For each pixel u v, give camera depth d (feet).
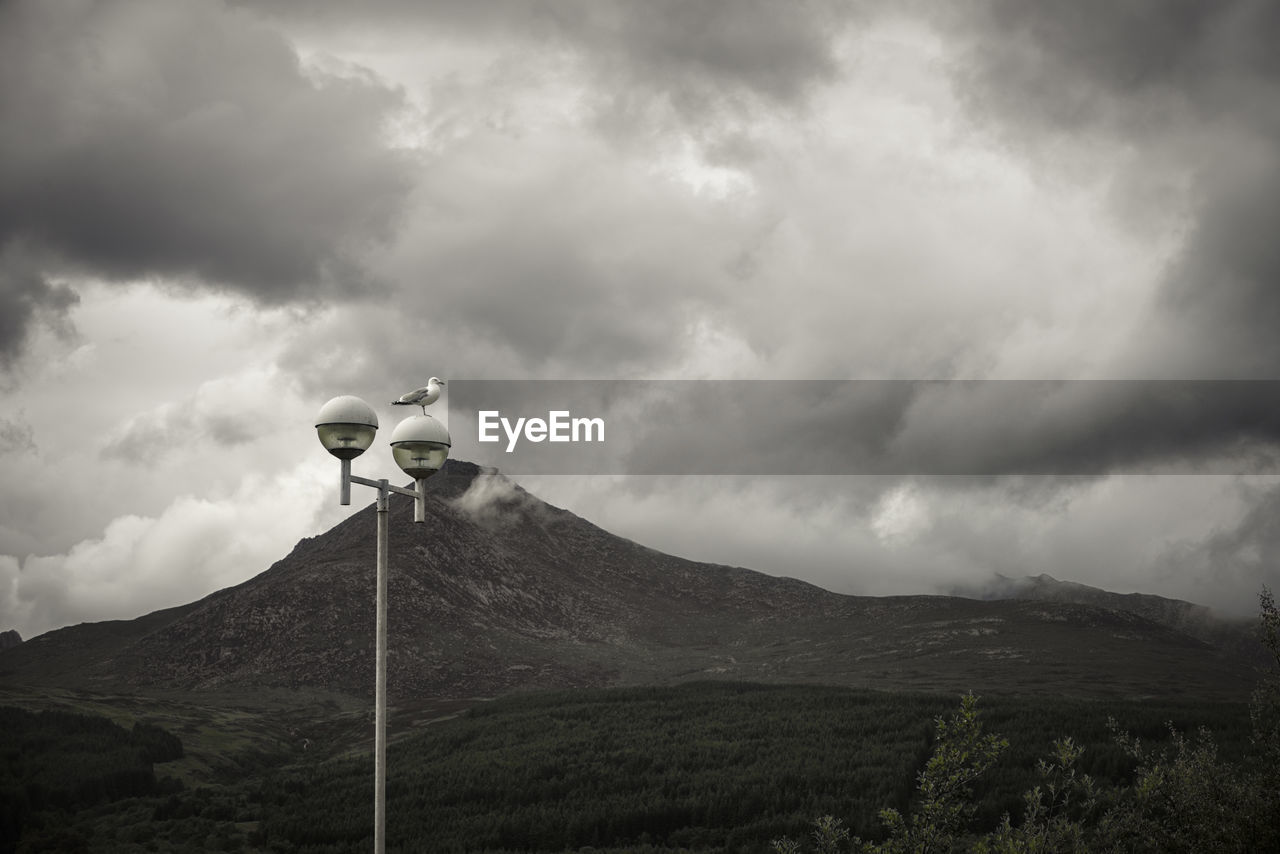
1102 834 82.28
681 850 478.59
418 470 80.07
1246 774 83.15
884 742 639.35
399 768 655.35
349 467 77.66
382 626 76.89
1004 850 82.12
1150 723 579.48
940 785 86.63
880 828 453.99
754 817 512.63
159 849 494.59
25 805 551.18
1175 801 82.02
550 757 641.81
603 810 527.81
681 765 613.52
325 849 495.82
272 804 583.99
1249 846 78.18
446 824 527.81
